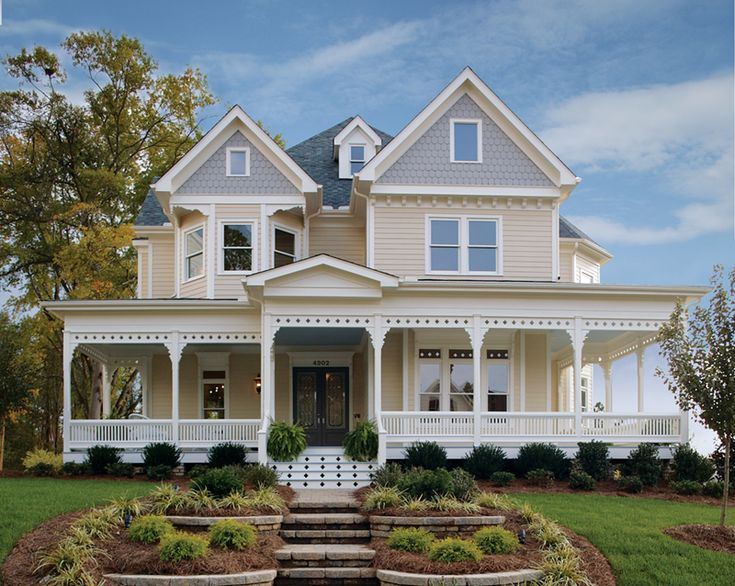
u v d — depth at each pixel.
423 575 11.95
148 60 37.06
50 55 35.34
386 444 20.31
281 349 25.02
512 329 22.50
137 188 37.38
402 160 23.64
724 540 13.81
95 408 35.09
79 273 31.98
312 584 12.57
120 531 13.23
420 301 20.62
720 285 15.08
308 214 25.08
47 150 34.94
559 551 12.73
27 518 13.59
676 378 15.33
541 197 23.69
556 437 20.75
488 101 23.78
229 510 14.26
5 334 25.69
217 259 23.78
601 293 20.88
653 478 19.23
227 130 24.22
